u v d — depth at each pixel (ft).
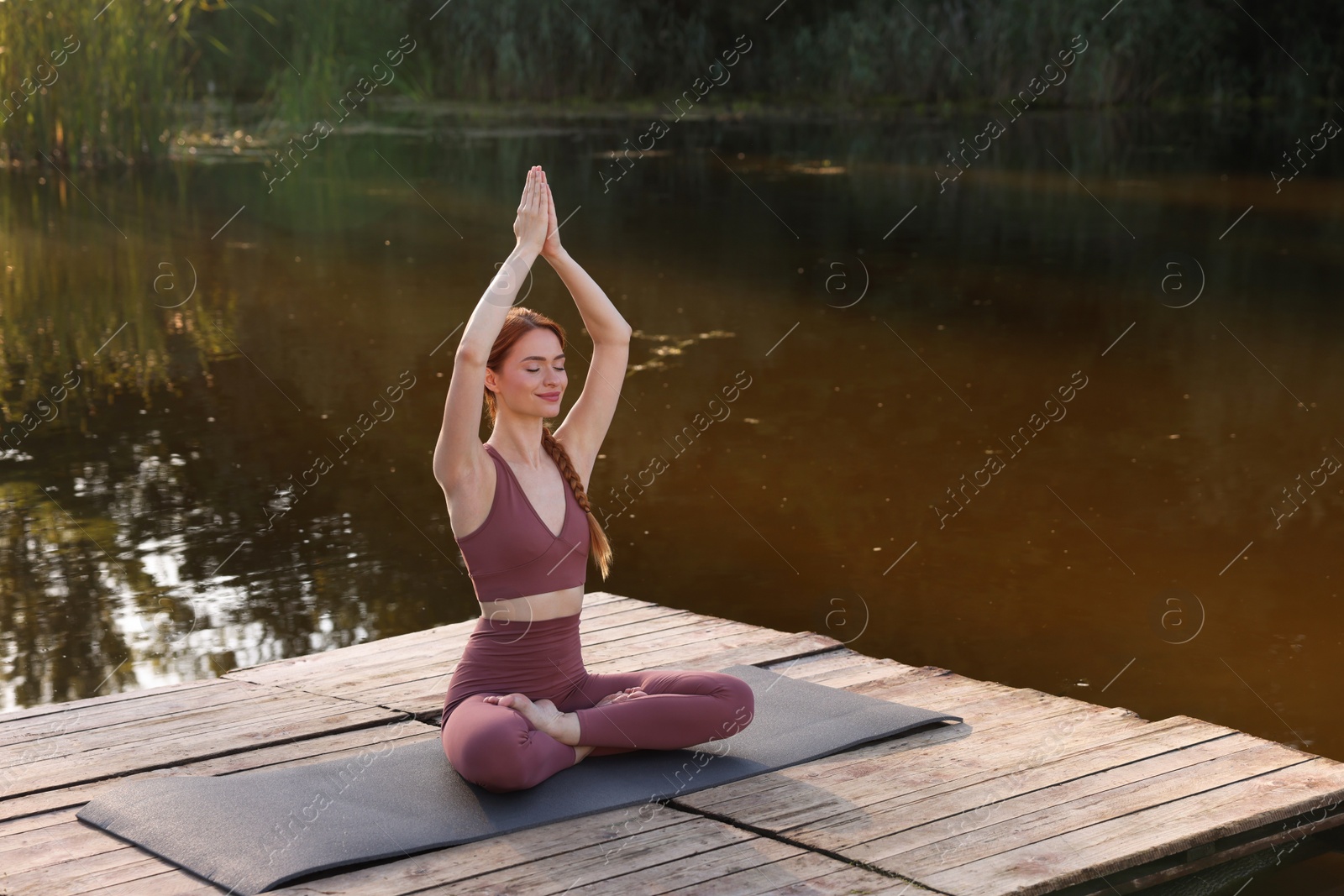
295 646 13.33
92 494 17.42
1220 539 15.88
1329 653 12.98
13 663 12.84
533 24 60.18
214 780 9.14
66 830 8.65
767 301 28.43
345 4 54.70
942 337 25.57
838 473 18.30
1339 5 62.44
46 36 41.34
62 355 23.80
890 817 8.74
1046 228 36.47
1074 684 12.36
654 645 12.42
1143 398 21.72
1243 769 9.53
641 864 8.09
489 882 7.86
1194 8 61.62
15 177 41.04
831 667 11.93
